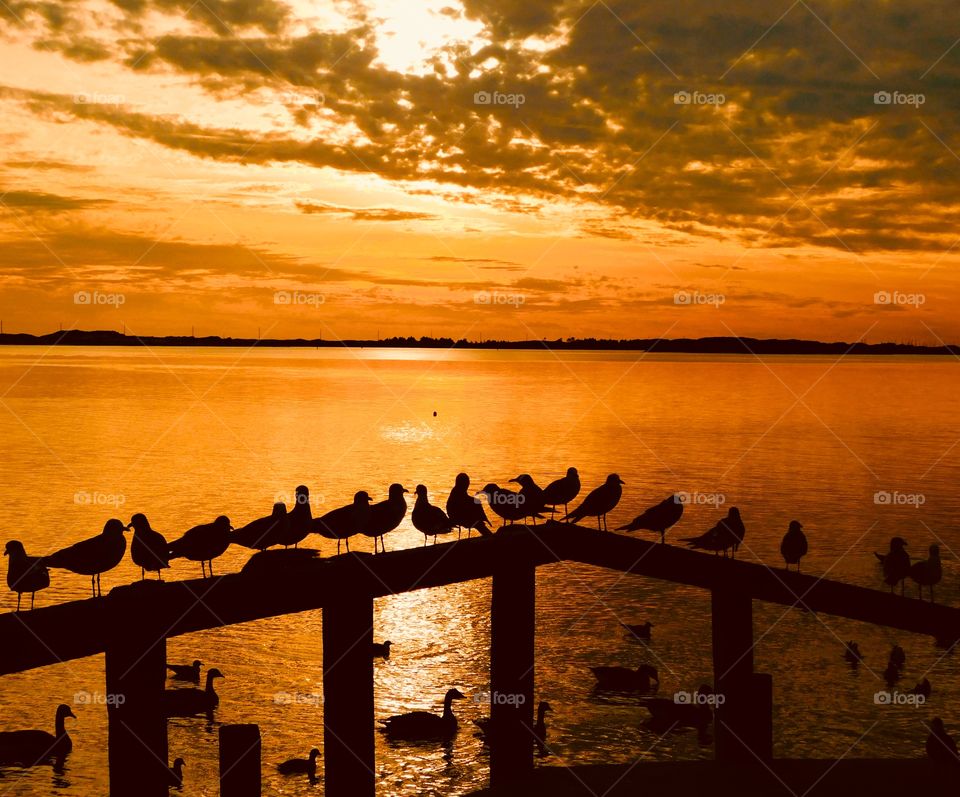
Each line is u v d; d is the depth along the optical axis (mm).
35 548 34781
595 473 54500
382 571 11180
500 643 12258
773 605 28562
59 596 27297
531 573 12375
